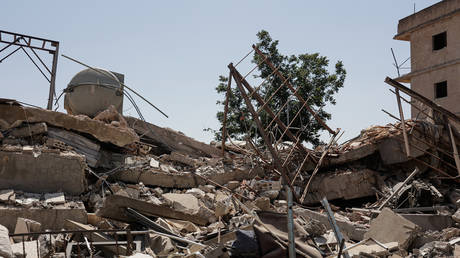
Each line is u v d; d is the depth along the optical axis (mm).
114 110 15914
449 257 9633
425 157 16094
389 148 16172
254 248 7672
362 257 9086
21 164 11672
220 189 15906
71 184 12172
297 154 17297
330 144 16422
